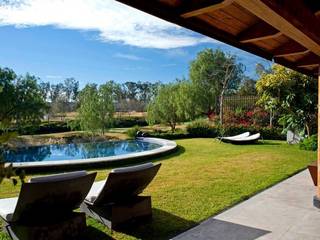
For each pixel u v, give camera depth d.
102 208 4.25
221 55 35.62
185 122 24.44
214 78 35.25
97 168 8.70
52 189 3.38
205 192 5.91
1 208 3.79
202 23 2.99
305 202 5.26
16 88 23.11
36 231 3.46
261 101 14.73
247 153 11.36
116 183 3.92
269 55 4.44
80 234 3.86
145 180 4.29
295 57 4.89
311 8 3.29
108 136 20.75
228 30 3.32
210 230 4.08
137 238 3.88
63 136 21.53
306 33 2.98
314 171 6.12
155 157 10.37
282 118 14.47
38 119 24.12
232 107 20.91
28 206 3.39
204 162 9.45
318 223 4.32
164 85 23.61
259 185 6.43
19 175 1.21
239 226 4.21
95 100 19.59
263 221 4.40
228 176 7.36
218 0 2.37
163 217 4.59
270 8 2.29
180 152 11.82
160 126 25.25
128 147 16.34
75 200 3.77
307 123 13.45
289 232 4.01
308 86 13.08
